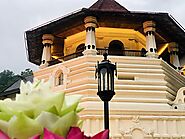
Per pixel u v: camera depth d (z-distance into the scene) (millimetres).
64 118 1686
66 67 31000
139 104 28312
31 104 1705
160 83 30078
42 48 37750
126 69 30109
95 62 29984
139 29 34156
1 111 1703
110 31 34281
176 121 26750
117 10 31422
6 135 1574
